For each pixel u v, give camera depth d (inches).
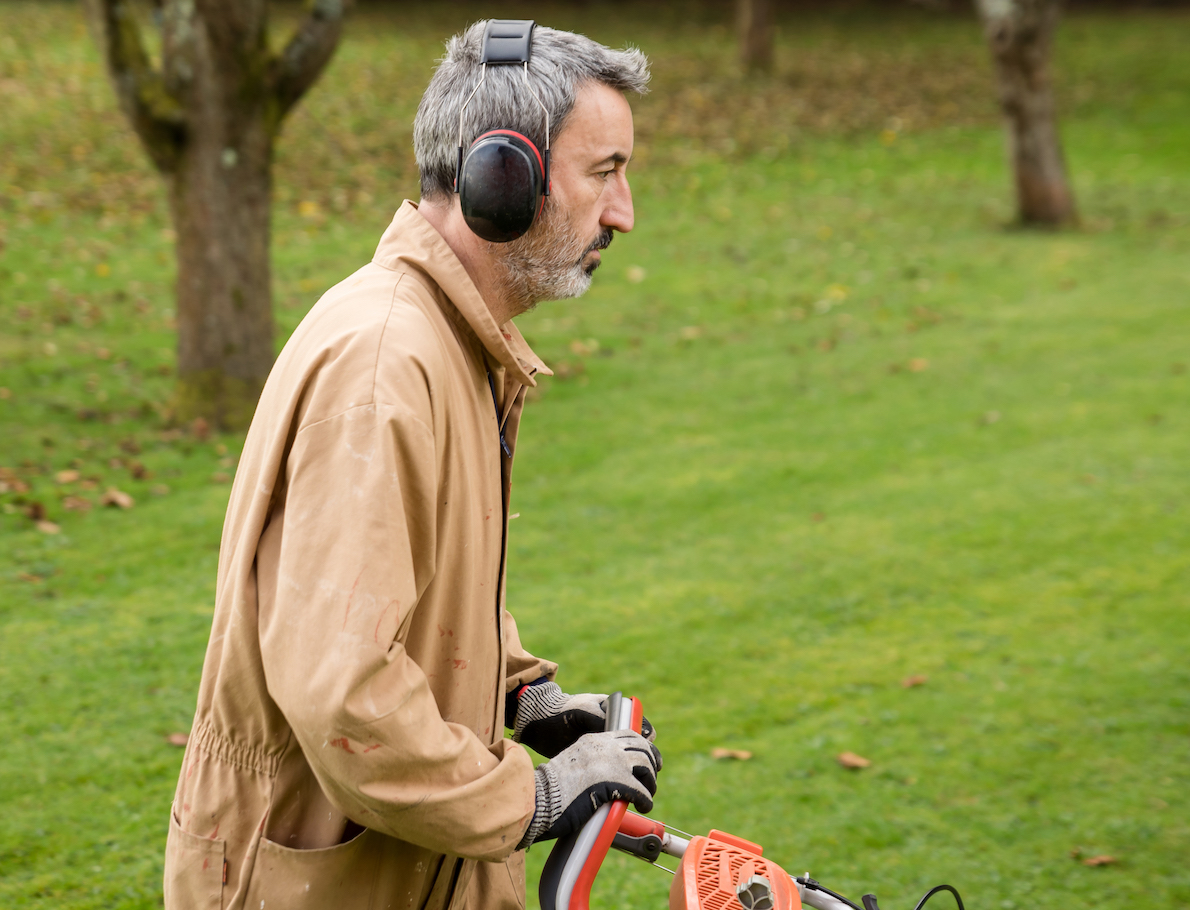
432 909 59.8
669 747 146.9
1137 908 115.5
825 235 456.8
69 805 129.4
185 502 217.8
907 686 162.2
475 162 55.0
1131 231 460.8
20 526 202.1
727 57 776.3
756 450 257.3
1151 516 219.0
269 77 243.0
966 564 201.3
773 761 144.3
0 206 411.5
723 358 322.3
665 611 184.2
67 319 316.2
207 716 57.1
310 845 55.6
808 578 196.5
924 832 129.4
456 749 51.3
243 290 249.8
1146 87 716.7
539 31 57.7
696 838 65.1
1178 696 157.6
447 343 56.5
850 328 348.5
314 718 47.9
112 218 418.0
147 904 113.6
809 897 67.0
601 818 57.1
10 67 580.1
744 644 174.6
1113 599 187.6
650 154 570.3
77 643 166.1
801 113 658.8
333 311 54.4
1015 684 162.6
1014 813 132.6
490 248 58.6
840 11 960.9
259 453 54.6
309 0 246.1
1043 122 464.1
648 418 276.7
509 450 62.5
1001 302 372.5
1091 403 283.1
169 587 185.6
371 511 49.2
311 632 48.5
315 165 502.0
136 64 235.8
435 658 56.8
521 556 204.2
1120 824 129.9
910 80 740.0
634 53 59.1
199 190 242.8
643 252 429.7
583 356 320.2
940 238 454.9
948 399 288.5
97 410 257.6
